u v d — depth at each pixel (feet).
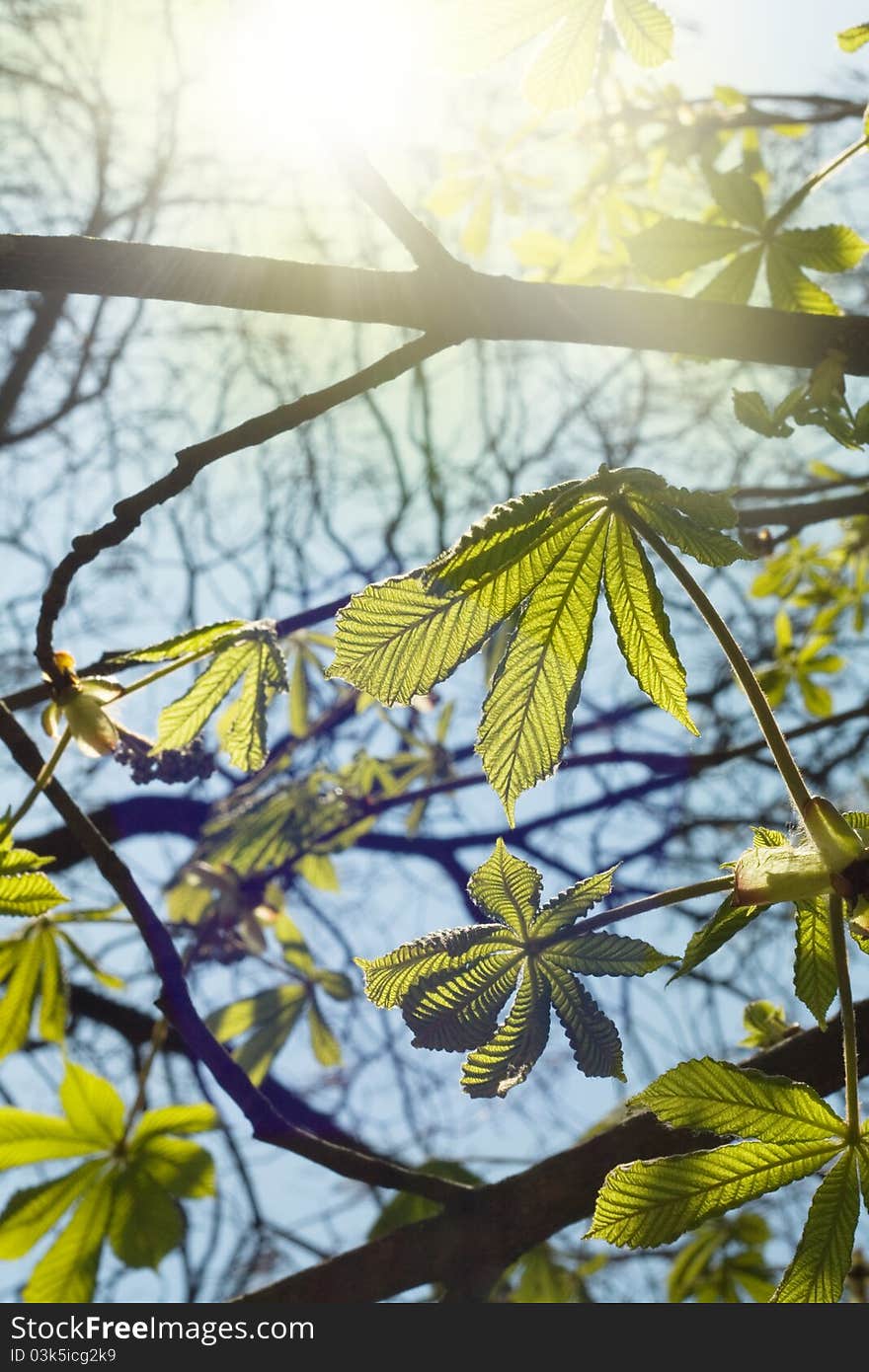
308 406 2.05
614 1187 1.67
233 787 7.33
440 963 1.73
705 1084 1.67
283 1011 4.67
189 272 2.02
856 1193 1.64
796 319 2.19
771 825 7.84
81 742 2.11
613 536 1.70
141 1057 8.31
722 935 1.68
